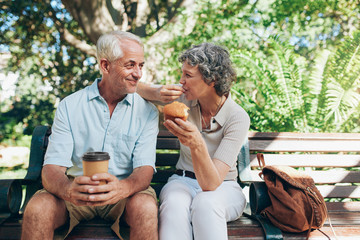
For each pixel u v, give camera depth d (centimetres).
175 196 199
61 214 186
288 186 215
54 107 969
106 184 171
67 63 949
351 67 534
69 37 811
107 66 201
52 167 196
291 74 536
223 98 225
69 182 181
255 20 648
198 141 186
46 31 888
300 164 285
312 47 735
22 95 954
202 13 633
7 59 943
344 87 531
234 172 233
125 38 199
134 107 215
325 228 217
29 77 952
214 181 199
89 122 209
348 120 552
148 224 179
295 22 659
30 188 248
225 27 625
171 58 626
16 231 195
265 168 225
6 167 621
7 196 204
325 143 286
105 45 197
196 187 224
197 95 213
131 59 196
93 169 169
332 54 558
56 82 961
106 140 210
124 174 217
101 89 214
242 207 219
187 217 193
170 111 182
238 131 216
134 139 212
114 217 204
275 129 520
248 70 550
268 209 210
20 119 952
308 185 218
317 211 205
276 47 542
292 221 202
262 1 631
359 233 213
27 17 850
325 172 284
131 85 202
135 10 834
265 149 283
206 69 203
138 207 181
